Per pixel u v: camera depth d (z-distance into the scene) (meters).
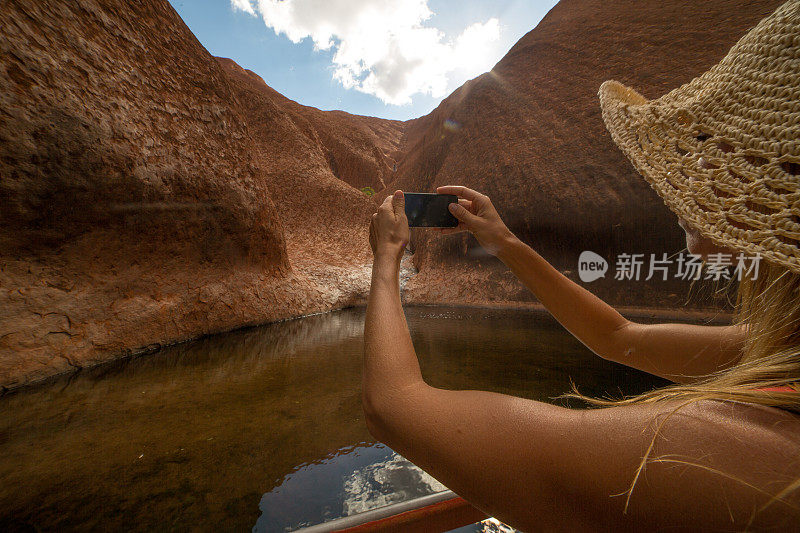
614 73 5.95
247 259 4.38
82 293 2.51
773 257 0.23
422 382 0.31
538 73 7.34
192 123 3.73
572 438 0.23
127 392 1.87
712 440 0.20
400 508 0.76
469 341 3.09
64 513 0.91
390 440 0.30
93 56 2.71
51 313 2.29
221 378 2.11
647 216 4.62
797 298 0.26
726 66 0.29
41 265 2.30
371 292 0.40
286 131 10.95
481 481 0.25
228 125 4.30
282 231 5.23
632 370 2.15
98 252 2.66
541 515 0.24
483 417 0.27
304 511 0.92
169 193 3.26
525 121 6.90
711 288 3.98
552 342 3.04
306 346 3.01
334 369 2.29
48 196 2.30
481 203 0.60
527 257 0.58
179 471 1.11
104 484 1.05
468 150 8.12
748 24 5.06
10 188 2.12
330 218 8.97
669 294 4.33
